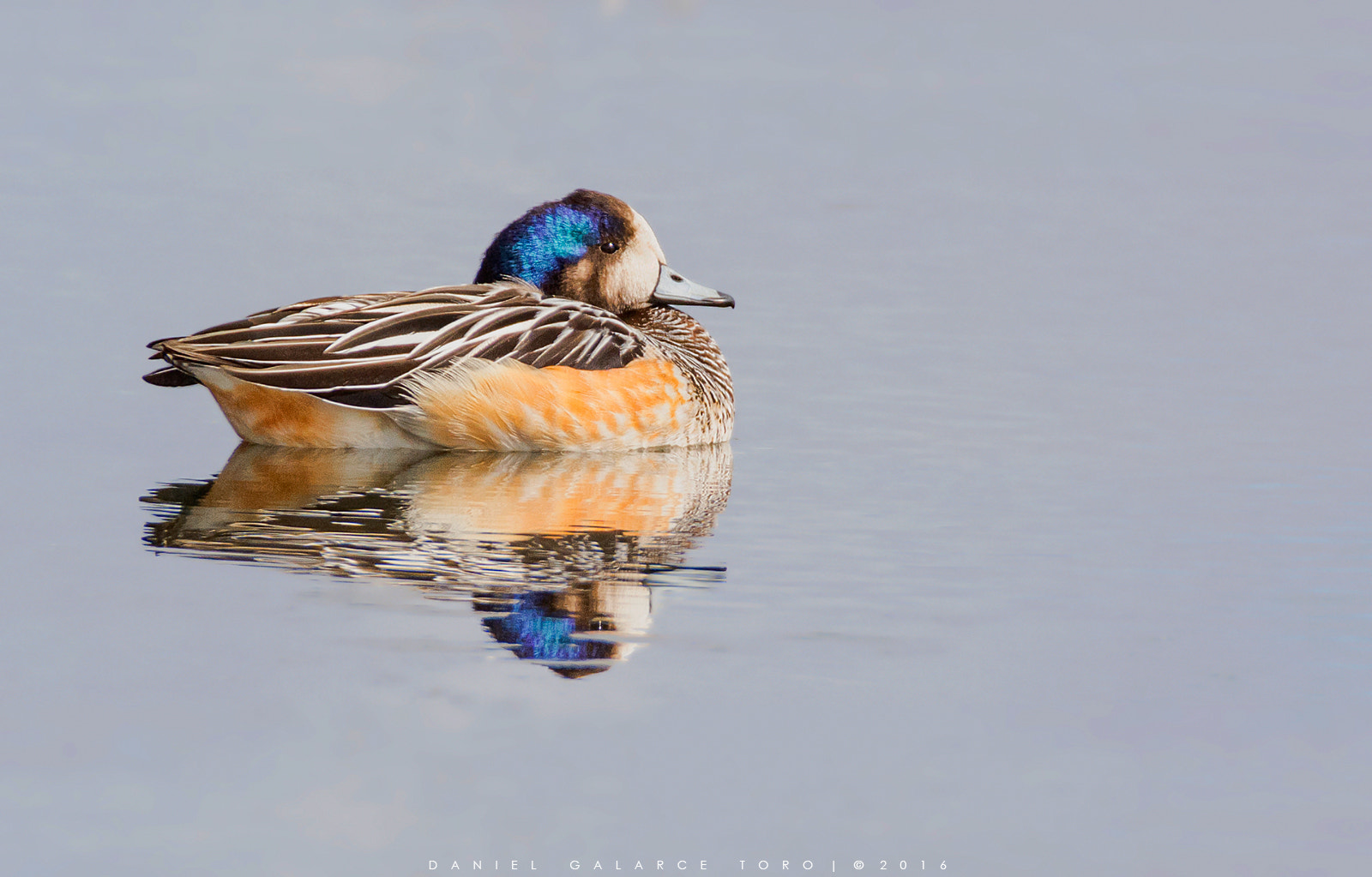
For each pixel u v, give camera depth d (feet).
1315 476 44.27
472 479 42.57
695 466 44.83
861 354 56.75
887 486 43.16
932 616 34.01
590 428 45.29
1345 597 35.35
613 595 34.42
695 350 50.24
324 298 46.11
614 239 50.90
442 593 33.96
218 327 43.70
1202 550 38.34
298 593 33.73
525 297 47.19
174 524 38.04
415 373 44.09
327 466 43.52
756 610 33.81
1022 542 38.73
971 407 50.96
